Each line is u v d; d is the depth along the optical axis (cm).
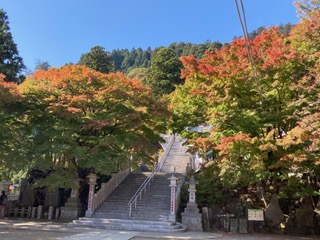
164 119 1806
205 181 1822
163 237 1225
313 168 1308
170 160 2642
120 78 1727
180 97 1836
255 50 1429
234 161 1352
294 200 1827
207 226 1570
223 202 1775
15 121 1531
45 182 1531
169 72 4756
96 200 1712
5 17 2722
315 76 1216
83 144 1725
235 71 1362
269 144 1177
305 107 1228
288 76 1335
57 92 1595
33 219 1775
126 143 1623
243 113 1394
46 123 1505
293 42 1482
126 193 1894
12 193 2409
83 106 1580
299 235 1555
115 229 1441
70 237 1155
